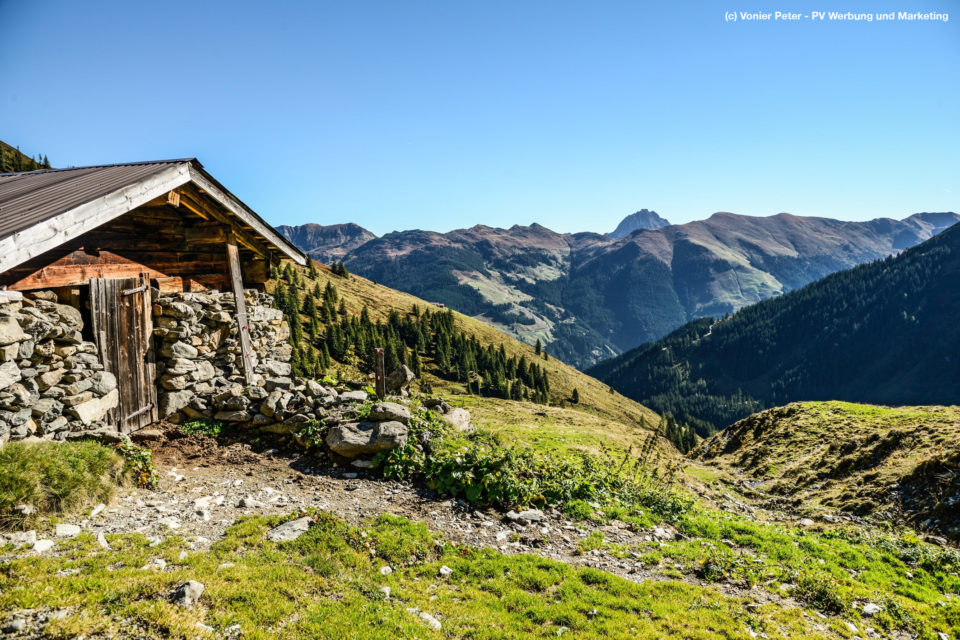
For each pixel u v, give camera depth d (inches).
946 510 755.4
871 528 783.7
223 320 637.9
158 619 214.7
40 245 330.6
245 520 359.3
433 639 257.4
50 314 414.0
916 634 359.3
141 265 552.4
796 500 1061.1
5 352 353.4
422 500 459.5
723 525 561.9
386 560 346.6
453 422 673.6
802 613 362.6
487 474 495.5
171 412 559.2
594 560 406.9
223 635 222.4
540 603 320.5
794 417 1617.9
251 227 663.8
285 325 847.7
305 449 532.4
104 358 476.7
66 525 296.7
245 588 262.2
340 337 5147.6
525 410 2785.4
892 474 960.9
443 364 6279.5
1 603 203.6
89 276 473.1
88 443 387.9
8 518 280.7
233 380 654.5
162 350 562.3
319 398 589.3
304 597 270.7
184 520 348.8
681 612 331.3
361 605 273.4
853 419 1439.5
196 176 535.5
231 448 524.4
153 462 457.7
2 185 526.3
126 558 270.4
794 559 479.8
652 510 572.4
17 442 340.5
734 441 1769.2
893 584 463.5
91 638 196.7
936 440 1008.9
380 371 659.4
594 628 297.1
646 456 925.2
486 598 320.5
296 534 346.3
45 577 231.1
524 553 397.7
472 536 411.2
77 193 410.6
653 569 407.8
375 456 509.4
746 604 365.7
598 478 613.0
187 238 622.5
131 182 429.4
